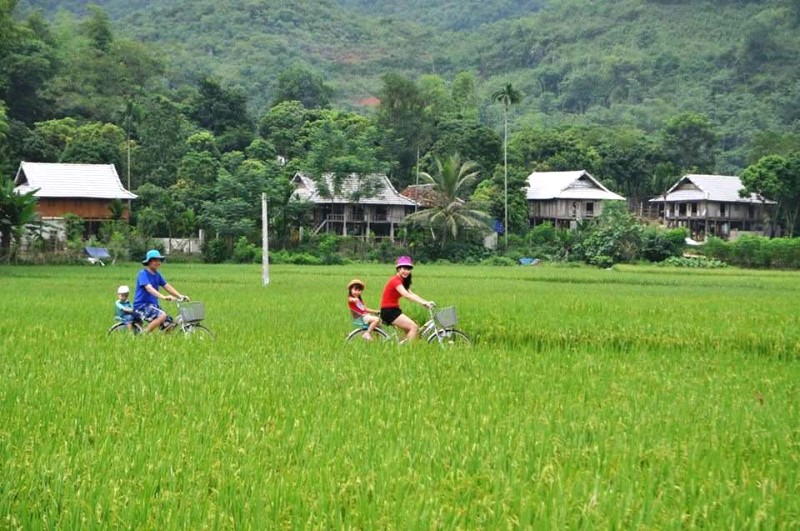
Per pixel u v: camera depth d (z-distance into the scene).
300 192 66.62
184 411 7.93
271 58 150.25
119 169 68.50
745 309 18.80
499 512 5.22
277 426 7.35
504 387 9.41
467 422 7.52
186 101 85.44
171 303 21.84
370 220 67.12
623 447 6.68
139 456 6.25
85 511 5.26
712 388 9.58
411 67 162.75
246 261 55.59
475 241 63.00
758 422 7.71
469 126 80.94
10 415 7.56
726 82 131.88
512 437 6.96
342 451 6.51
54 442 6.67
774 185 71.00
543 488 5.72
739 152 102.88
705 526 5.12
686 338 14.52
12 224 44.59
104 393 8.66
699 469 6.14
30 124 79.88
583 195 73.38
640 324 15.59
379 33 178.62
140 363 10.79
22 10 178.25
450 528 5.02
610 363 11.60
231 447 6.61
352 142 65.81
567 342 14.38
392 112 83.44
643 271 45.62
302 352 12.06
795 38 140.00
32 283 29.78
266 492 5.52
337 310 19.33
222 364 10.81
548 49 157.75
